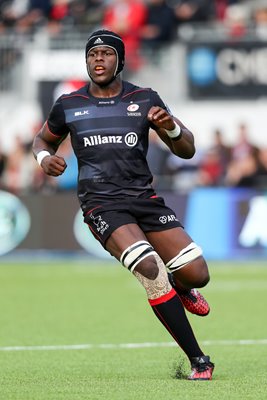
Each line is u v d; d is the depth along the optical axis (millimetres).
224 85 74938
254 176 70500
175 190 65750
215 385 22344
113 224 23016
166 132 23719
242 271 59625
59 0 79188
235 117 75000
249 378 23938
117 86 24016
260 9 79438
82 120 23750
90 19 77188
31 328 36188
